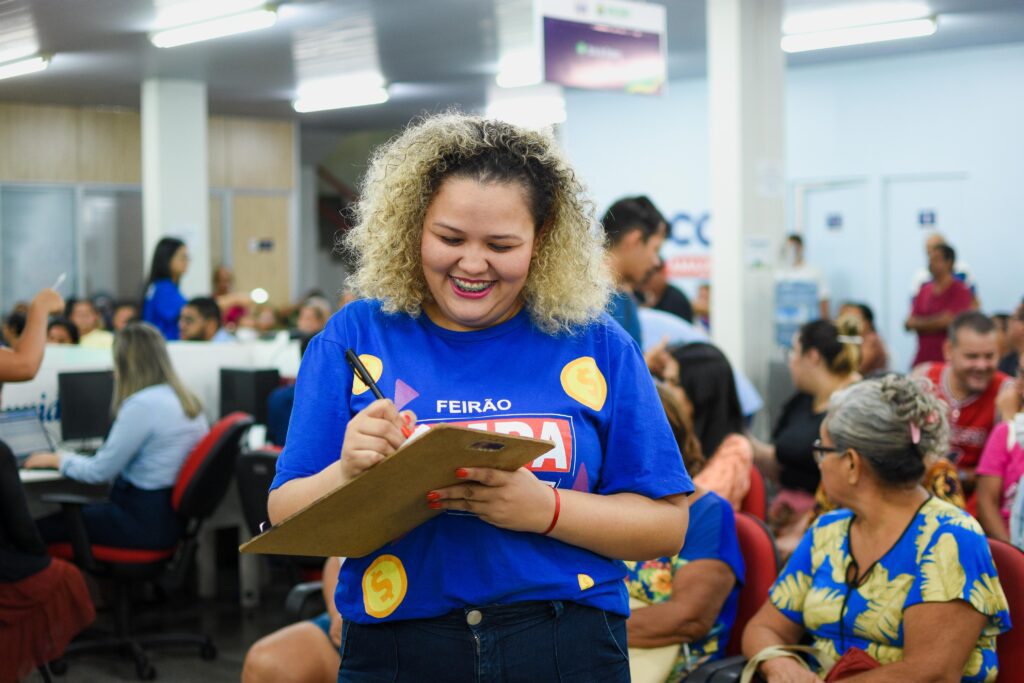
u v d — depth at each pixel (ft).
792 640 8.03
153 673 14.39
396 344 4.68
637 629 8.24
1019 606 7.27
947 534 7.22
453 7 25.79
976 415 13.48
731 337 20.59
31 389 17.28
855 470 7.45
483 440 3.84
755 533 8.73
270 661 9.05
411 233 4.57
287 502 4.44
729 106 20.57
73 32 27.40
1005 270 33.14
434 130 4.56
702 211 38.40
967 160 33.50
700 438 10.94
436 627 4.53
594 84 23.00
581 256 4.66
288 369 19.77
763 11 20.98
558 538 4.42
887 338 35.42
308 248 52.85
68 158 40.93
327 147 50.72
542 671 4.53
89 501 14.29
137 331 15.20
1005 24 29.43
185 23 26.63
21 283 40.27
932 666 6.99
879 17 27.94
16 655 11.46
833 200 36.27
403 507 4.23
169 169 35.60
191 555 15.34
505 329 4.68
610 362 4.75
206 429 15.46
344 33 28.60
